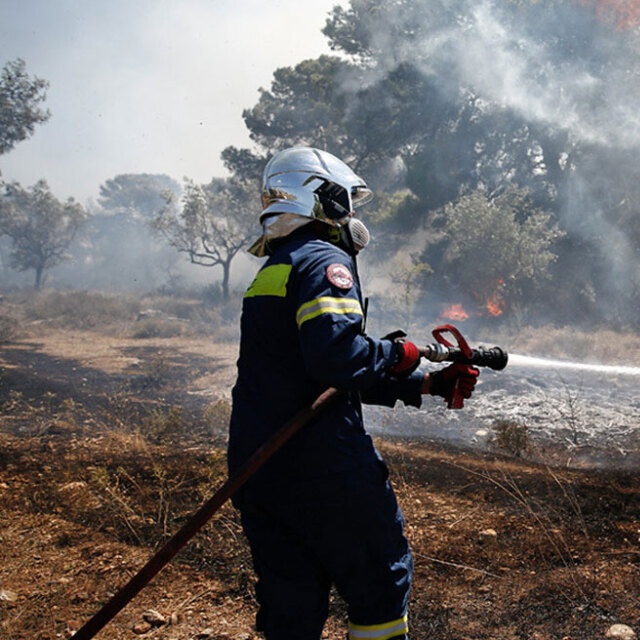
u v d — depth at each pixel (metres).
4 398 9.08
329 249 1.98
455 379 2.18
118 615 2.89
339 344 1.80
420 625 2.74
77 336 22.42
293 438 1.91
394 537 2.00
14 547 3.56
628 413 8.20
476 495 4.24
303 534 1.95
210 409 7.18
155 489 4.43
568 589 2.96
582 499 4.09
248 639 2.69
